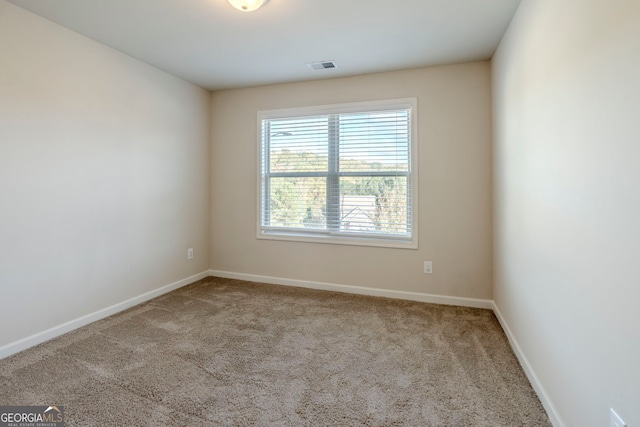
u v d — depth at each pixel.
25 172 2.14
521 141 2.03
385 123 3.29
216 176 3.96
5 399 1.63
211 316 2.77
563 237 1.42
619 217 1.01
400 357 2.10
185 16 2.21
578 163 1.29
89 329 2.48
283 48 2.71
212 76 3.40
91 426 1.45
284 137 3.70
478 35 2.47
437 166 3.09
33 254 2.20
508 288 2.38
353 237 3.45
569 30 1.36
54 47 2.30
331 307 3.00
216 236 3.99
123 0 2.02
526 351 1.92
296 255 3.66
